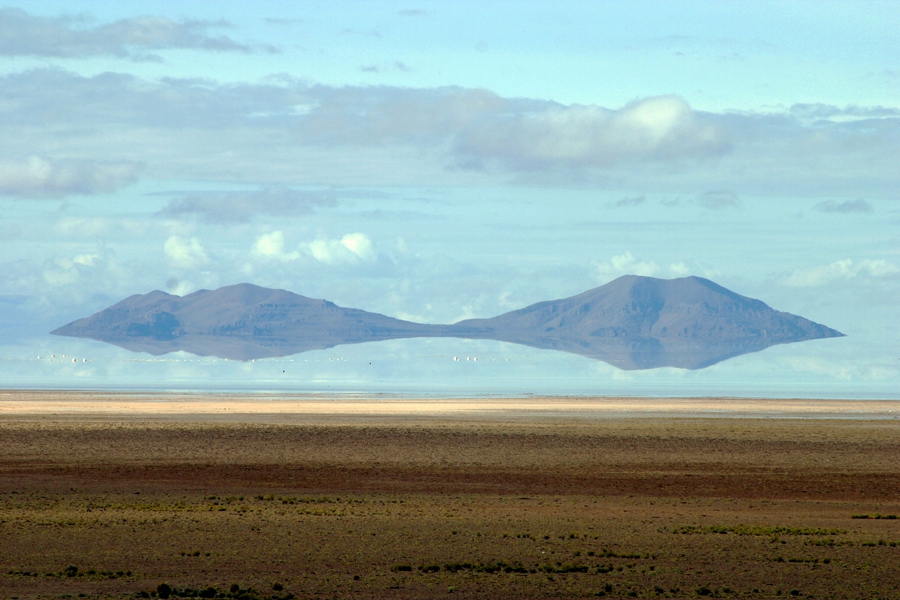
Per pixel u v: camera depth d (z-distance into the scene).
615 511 130.88
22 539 104.62
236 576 89.00
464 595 83.19
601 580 89.38
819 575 92.12
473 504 135.75
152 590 82.88
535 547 103.62
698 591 85.69
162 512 125.12
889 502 145.38
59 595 81.06
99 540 104.50
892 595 85.19
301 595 82.44
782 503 141.75
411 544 104.25
